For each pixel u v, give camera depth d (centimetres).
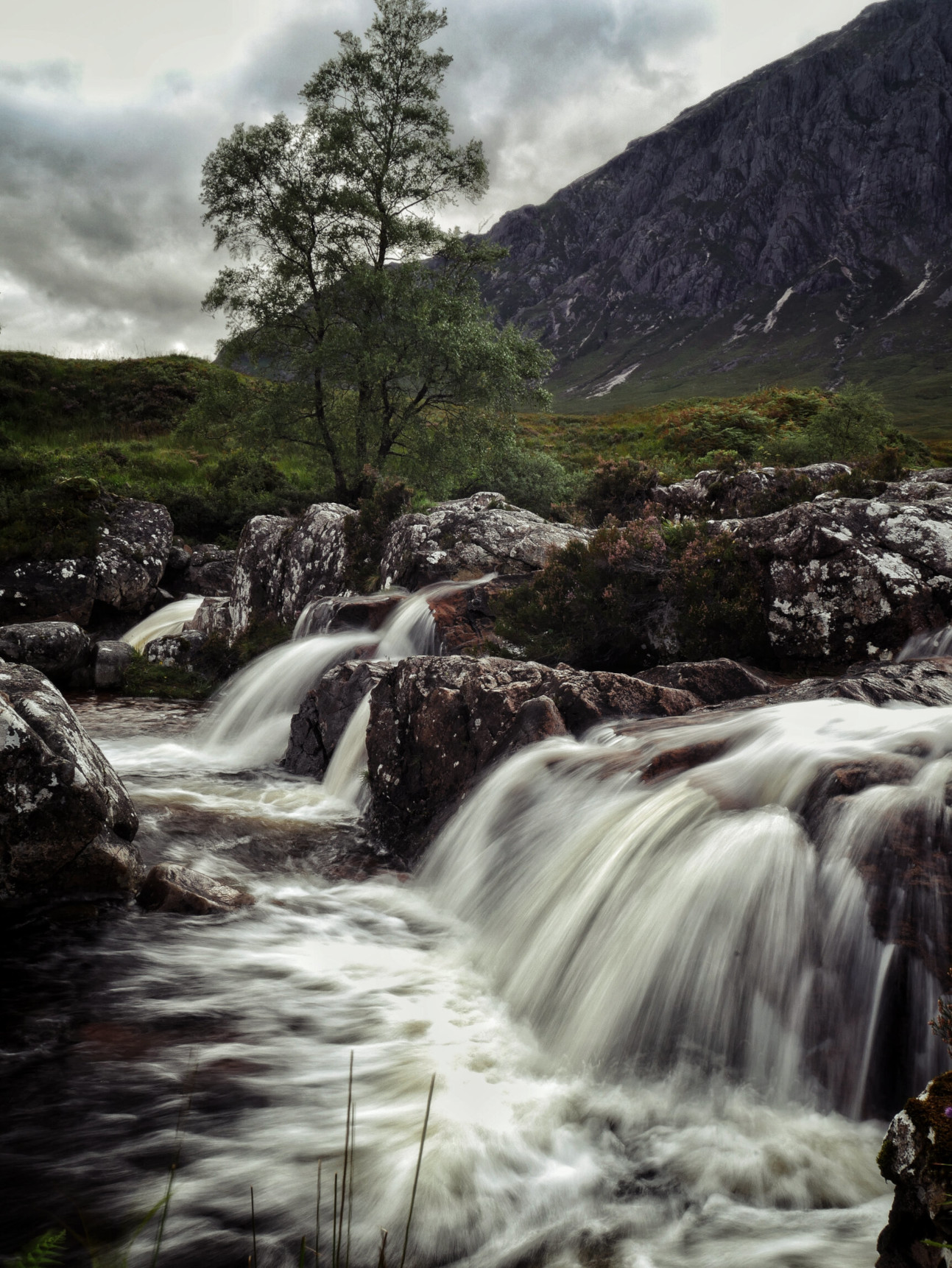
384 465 2470
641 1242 277
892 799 381
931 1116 198
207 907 533
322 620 1342
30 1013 409
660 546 948
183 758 1035
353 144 2356
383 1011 430
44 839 507
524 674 721
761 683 715
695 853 418
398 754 735
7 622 1886
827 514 868
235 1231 276
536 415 5447
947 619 774
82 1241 267
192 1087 354
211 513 2689
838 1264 259
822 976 358
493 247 2488
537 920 475
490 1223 285
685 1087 364
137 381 4375
